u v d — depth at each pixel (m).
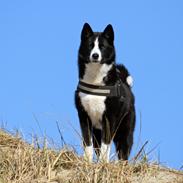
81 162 9.34
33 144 10.02
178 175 9.39
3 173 9.07
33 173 9.10
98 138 12.34
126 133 12.62
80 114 11.89
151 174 9.27
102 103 11.57
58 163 9.48
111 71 11.73
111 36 12.07
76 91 11.85
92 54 11.56
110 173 8.87
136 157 9.67
